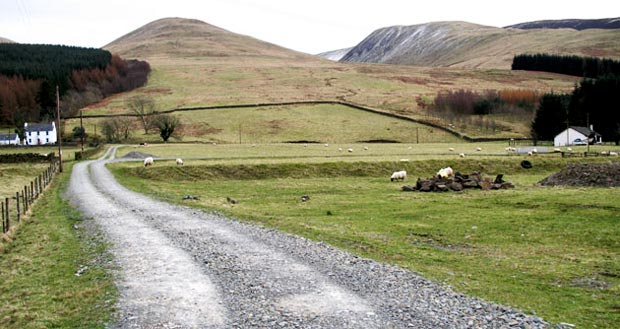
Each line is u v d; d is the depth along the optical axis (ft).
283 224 106.63
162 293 58.65
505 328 48.16
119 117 559.38
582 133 417.90
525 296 59.98
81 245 86.22
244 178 225.15
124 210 126.31
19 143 488.44
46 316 52.37
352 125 515.91
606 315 53.26
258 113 566.36
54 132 491.31
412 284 62.59
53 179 203.31
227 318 50.65
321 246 83.87
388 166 248.11
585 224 104.83
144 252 79.10
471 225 109.70
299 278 64.64
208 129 508.53
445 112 577.84
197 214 120.06
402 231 104.37
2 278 68.03
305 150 341.62
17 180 201.87
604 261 79.41
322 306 54.19
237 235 93.15
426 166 253.44
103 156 303.48
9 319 51.90
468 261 78.74
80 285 63.00
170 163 246.06
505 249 88.58
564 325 49.52
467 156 286.25
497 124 532.73
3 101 573.33
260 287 60.80
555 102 462.19
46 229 102.32
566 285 66.39
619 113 458.91
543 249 88.33
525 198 140.77
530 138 459.32
